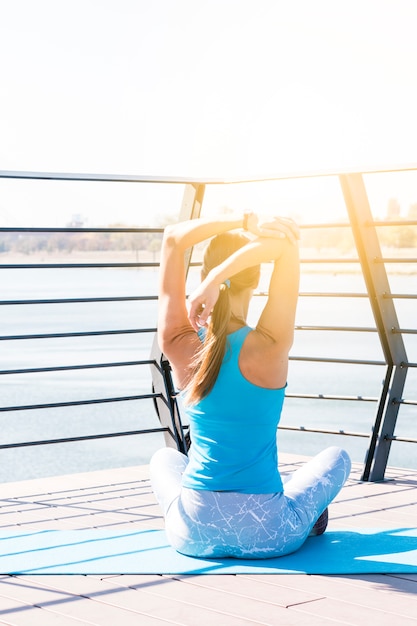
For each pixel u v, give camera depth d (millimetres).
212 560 2812
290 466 4488
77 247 46875
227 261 2543
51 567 2770
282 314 2621
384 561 2785
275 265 2641
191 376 2730
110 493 3990
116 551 2947
